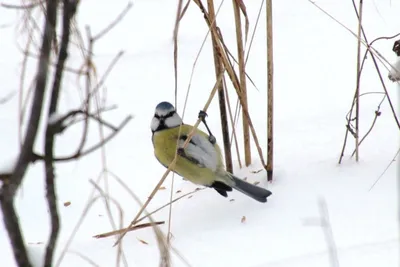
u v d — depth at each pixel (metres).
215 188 7.60
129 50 13.04
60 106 9.81
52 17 2.81
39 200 8.16
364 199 6.81
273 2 14.54
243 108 7.51
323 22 13.20
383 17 12.89
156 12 15.07
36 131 2.76
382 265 5.43
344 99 9.98
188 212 7.51
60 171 8.88
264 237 6.45
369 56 11.37
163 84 11.50
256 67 11.70
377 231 6.11
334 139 8.52
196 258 6.21
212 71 11.82
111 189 8.41
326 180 7.39
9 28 13.91
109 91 11.39
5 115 10.52
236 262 6.00
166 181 8.50
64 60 2.86
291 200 7.12
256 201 7.38
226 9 14.25
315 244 6.09
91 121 10.27
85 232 7.37
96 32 14.02
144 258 6.52
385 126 8.63
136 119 10.35
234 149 8.88
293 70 11.41
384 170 7.36
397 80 7.15
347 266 5.49
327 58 11.71
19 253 2.84
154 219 7.47
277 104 10.20
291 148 8.49
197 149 7.57
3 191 2.76
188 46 12.98
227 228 6.83
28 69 12.28
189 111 10.39
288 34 12.90
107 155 9.28
